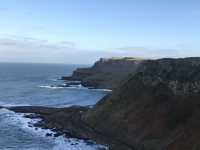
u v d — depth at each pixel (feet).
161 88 209.97
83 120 233.35
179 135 163.02
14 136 207.00
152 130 180.86
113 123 206.69
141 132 184.65
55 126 229.04
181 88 199.21
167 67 220.02
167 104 194.39
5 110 295.07
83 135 204.64
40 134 211.82
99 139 196.24
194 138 153.38
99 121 218.38
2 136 206.39
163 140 169.27
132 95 221.87
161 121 183.11
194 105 180.45
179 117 178.19
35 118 260.21
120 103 221.66
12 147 183.73
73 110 274.16
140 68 242.99
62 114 256.73
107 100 233.96
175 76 210.18
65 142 193.57
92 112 233.76
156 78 219.41
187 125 166.91
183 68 211.41
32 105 346.13
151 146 170.30
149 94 212.23
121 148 179.11
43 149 180.04
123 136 191.93
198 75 198.70
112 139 194.80
